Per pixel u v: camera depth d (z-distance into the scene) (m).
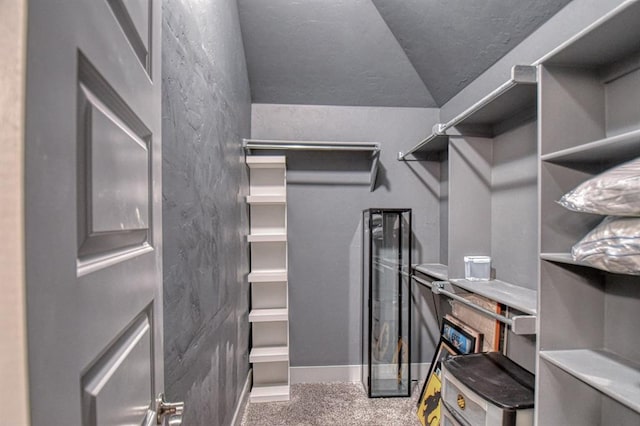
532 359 1.39
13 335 0.25
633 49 0.95
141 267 0.56
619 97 1.01
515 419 1.13
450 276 1.75
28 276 0.26
